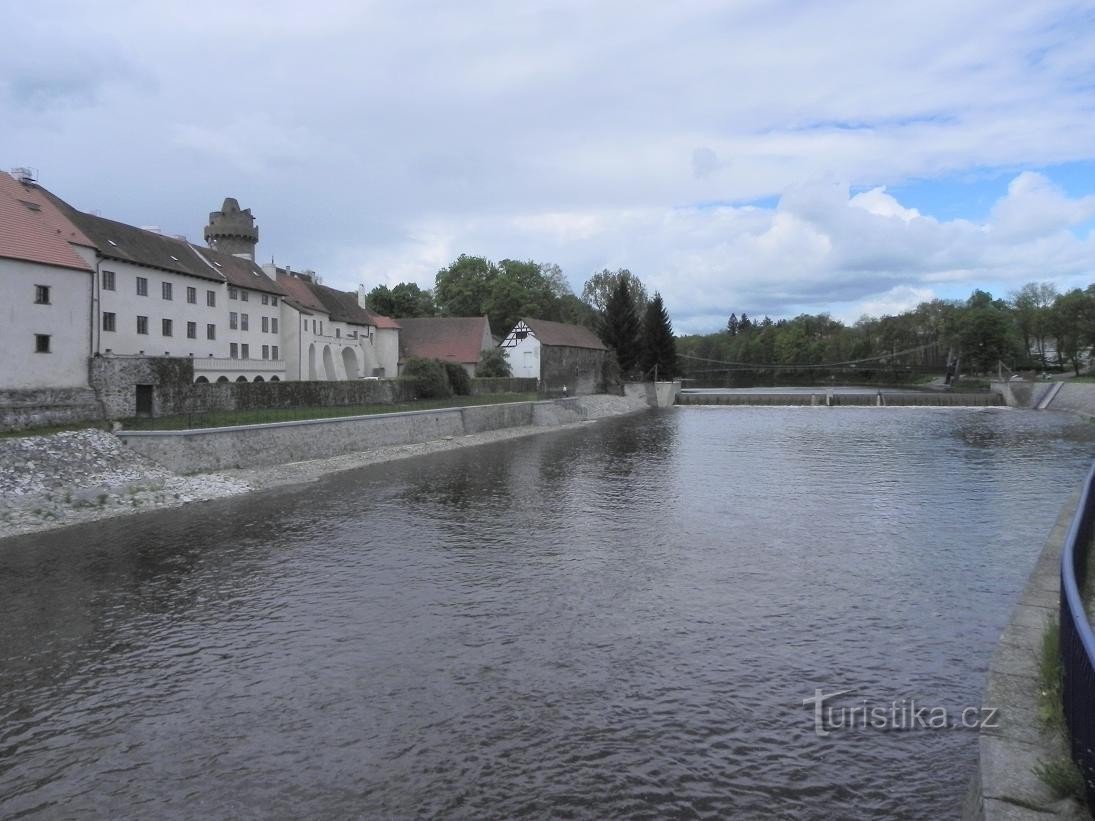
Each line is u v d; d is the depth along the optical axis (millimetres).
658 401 99688
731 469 38625
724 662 13672
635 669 13391
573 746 10773
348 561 20578
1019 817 6363
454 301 105750
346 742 10930
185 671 13453
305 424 38656
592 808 9312
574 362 94500
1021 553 21000
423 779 9953
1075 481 33188
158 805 9445
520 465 40344
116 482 28438
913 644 14453
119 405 36125
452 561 20562
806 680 12914
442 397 63188
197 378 52062
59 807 9406
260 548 22000
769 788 9719
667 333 105750
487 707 11977
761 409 90312
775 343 160250
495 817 9141
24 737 11164
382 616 16203
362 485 33312
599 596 17484
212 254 60781
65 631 15414
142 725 11500
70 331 34656
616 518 26219
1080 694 6723
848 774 10008
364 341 79375
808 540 22797
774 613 16250
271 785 9852
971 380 104812
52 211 43625
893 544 22188
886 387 128000
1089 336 98500
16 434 29234
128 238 49531
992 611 16250
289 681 13000
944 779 9859
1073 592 7980
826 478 35250
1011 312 124938
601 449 48500
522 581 18672
